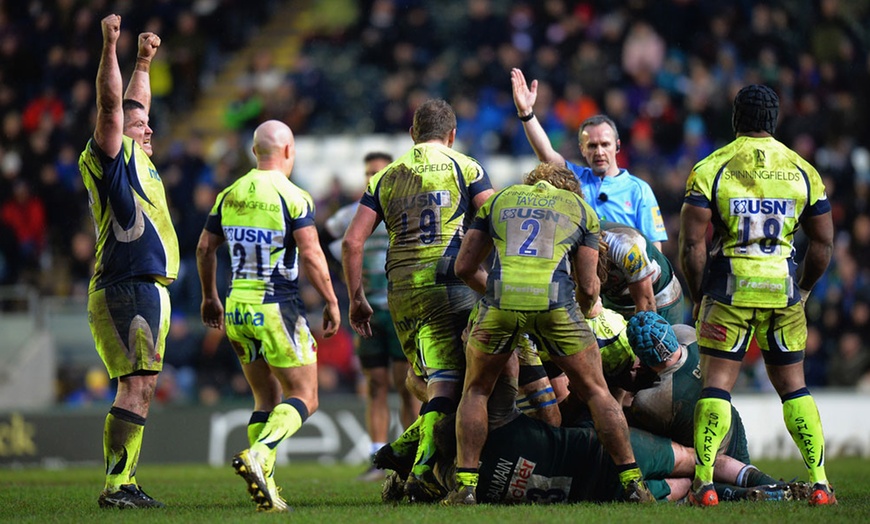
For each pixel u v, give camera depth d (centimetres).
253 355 2317
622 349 2331
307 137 7625
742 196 2180
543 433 2216
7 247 6906
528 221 2167
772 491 2239
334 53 8281
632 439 2277
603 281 2411
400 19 8150
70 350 6141
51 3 8088
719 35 7294
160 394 5694
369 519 1905
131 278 2295
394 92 7494
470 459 2159
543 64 7231
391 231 2416
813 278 2298
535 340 2205
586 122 3003
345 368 5675
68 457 4884
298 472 4016
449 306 2342
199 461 4900
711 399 2166
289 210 2262
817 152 6788
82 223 7069
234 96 8312
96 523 1931
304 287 5806
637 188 2983
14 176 7112
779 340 2206
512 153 7006
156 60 8125
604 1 7631
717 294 2192
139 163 2331
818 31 7512
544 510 2019
